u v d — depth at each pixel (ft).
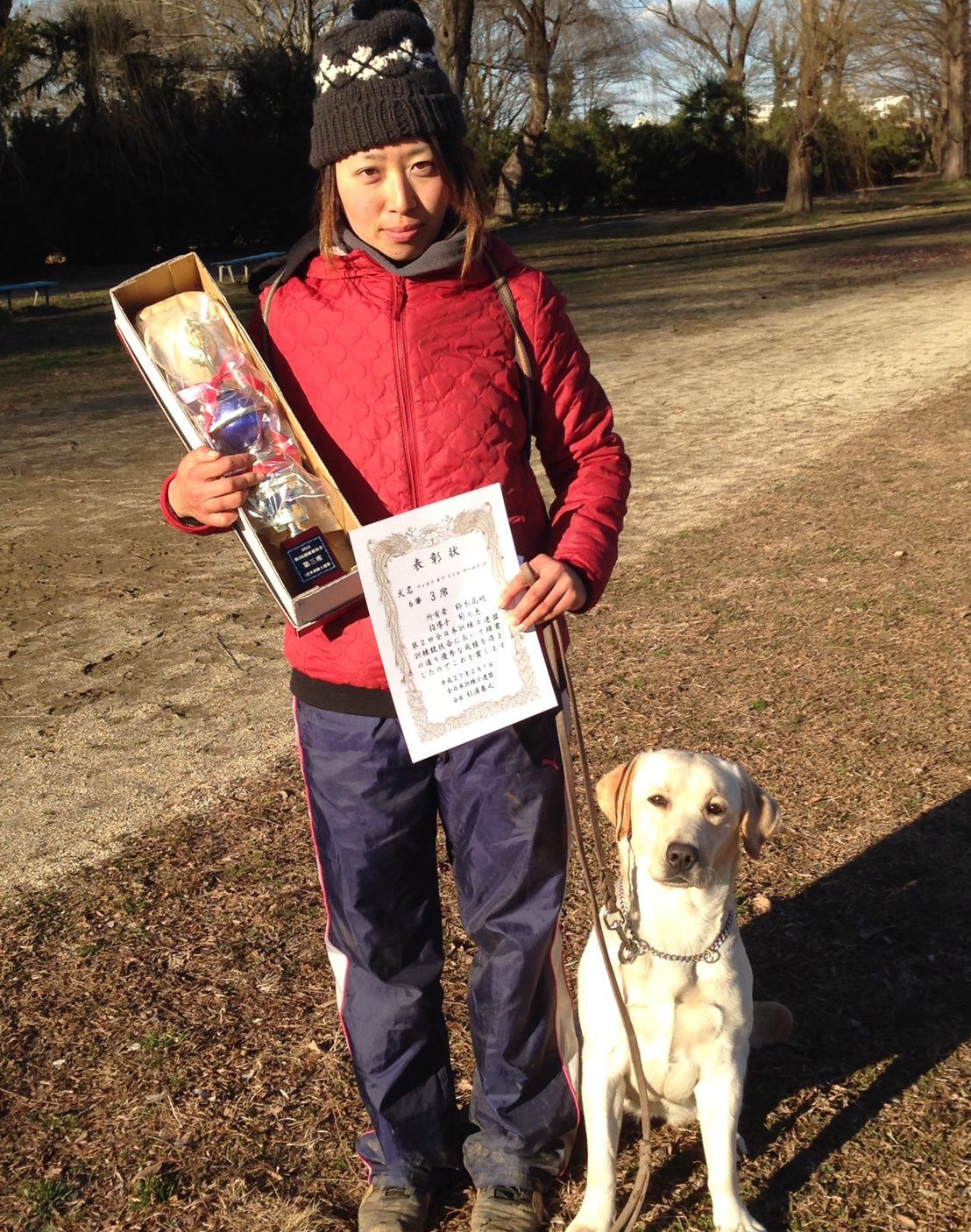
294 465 7.16
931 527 23.94
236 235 107.55
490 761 7.63
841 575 21.67
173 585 22.61
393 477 7.33
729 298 60.03
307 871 12.90
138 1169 8.87
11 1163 8.98
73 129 97.91
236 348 7.34
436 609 7.11
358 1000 8.16
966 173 160.86
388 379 7.23
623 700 17.06
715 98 154.30
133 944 11.71
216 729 16.65
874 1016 10.32
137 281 7.34
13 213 98.17
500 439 7.44
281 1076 9.80
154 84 97.30
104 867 13.16
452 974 11.09
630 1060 8.31
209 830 13.92
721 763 8.70
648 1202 8.56
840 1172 8.70
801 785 14.34
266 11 116.88
